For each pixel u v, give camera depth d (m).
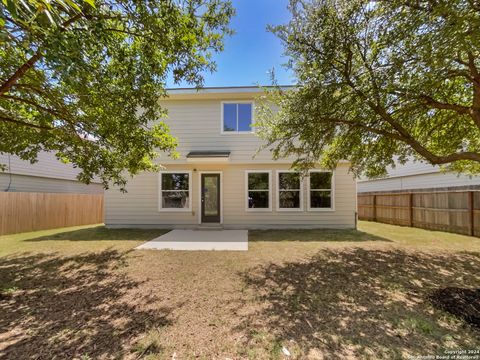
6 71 3.53
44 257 6.02
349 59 4.28
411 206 10.94
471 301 3.51
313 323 2.99
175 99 10.26
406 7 3.25
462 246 6.96
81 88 3.46
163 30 3.68
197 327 2.91
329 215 10.06
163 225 10.29
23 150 5.71
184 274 4.78
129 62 4.21
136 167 6.84
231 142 10.23
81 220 12.77
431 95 4.40
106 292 3.97
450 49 2.75
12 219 9.61
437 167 12.66
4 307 3.47
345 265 5.32
